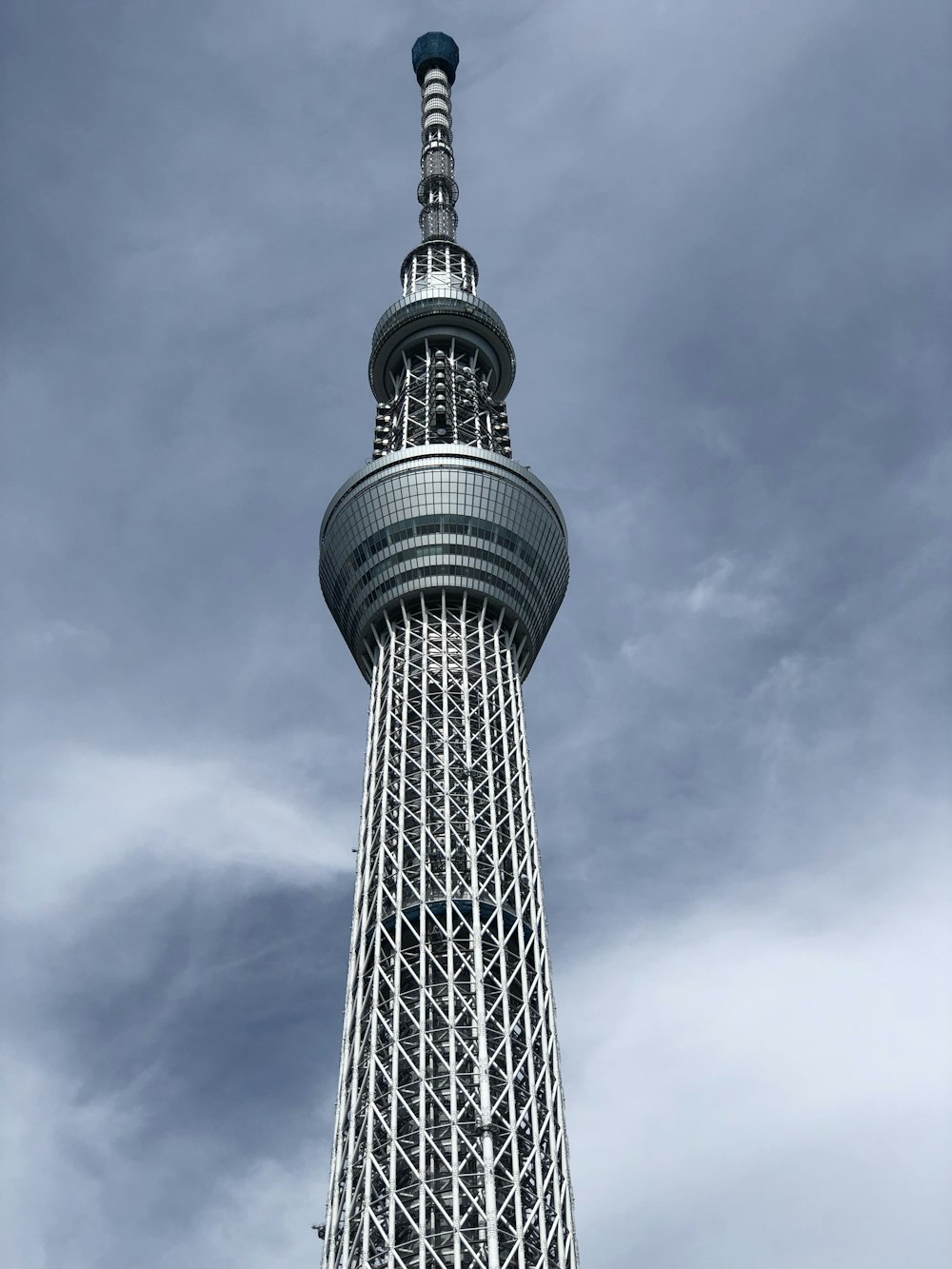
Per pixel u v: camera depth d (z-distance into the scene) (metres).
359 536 175.75
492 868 148.25
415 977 138.75
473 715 163.00
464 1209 123.81
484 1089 129.50
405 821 153.50
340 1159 131.38
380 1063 134.62
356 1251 123.75
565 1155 130.75
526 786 159.25
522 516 176.12
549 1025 139.38
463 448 178.00
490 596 172.62
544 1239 122.81
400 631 171.88
